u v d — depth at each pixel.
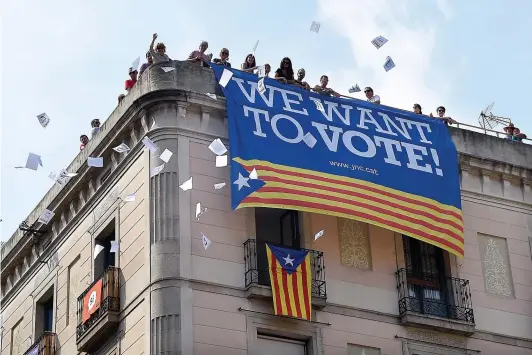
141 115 31.33
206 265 29.64
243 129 30.56
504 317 32.75
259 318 29.66
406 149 32.50
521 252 33.97
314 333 30.17
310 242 31.12
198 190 30.39
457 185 32.81
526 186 34.94
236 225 30.39
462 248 32.06
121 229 31.61
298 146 30.97
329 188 30.75
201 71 31.55
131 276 30.56
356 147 31.75
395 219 31.28
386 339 30.98
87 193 33.97
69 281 34.12
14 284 37.66
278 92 31.75
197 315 29.02
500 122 36.69
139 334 29.52
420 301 31.89
